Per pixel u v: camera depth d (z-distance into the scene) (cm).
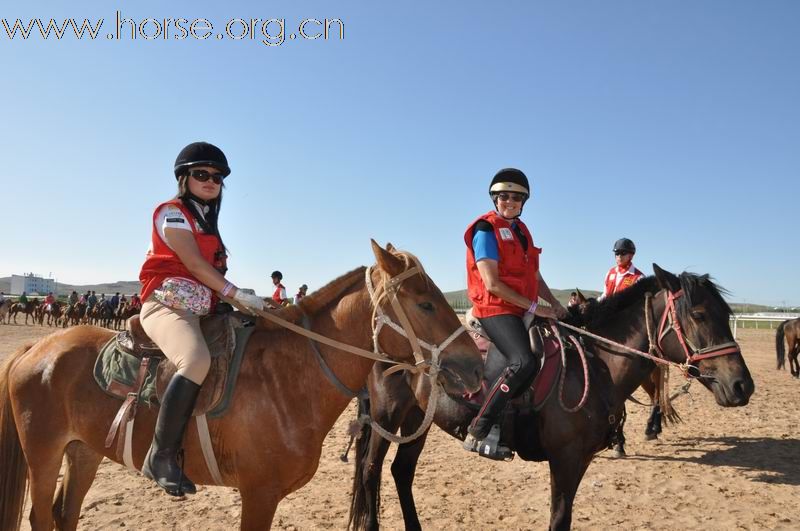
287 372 310
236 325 324
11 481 333
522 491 585
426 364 296
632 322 468
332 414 316
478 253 406
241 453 298
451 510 532
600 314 474
